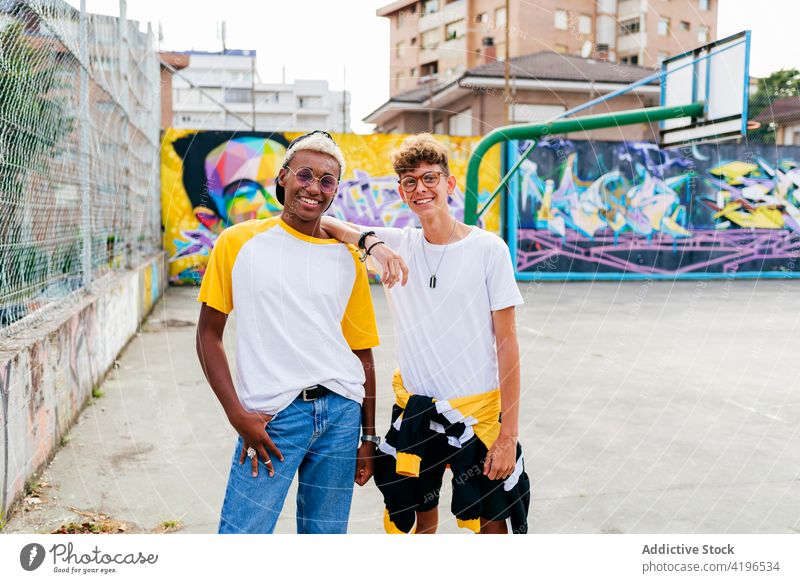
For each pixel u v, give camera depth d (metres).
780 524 2.34
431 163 1.55
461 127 11.24
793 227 13.18
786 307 8.62
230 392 1.38
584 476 2.78
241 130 10.67
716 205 12.88
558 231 12.22
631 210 12.51
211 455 2.95
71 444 3.06
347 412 1.47
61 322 3.15
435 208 1.57
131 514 2.35
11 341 2.66
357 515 2.40
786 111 14.73
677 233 12.74
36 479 2.62
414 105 8.73
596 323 7.22
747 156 12.30
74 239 4.12
